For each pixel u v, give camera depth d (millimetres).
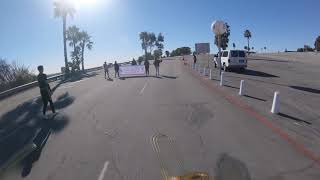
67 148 10742
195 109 15695
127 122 13766
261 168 8312
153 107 16766
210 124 12695
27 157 10188
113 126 13211
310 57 67438
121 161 9258
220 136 11070
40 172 8914
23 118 16312
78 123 14203
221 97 18719
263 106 15750
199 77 31906
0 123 15734
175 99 18797
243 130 11641
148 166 8797
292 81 26688
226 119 13344
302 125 12125
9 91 26922
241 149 9711
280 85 23922
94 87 28312
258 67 44125
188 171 8320
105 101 19688
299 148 9625
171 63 70000
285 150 9492
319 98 18062
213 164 8695
